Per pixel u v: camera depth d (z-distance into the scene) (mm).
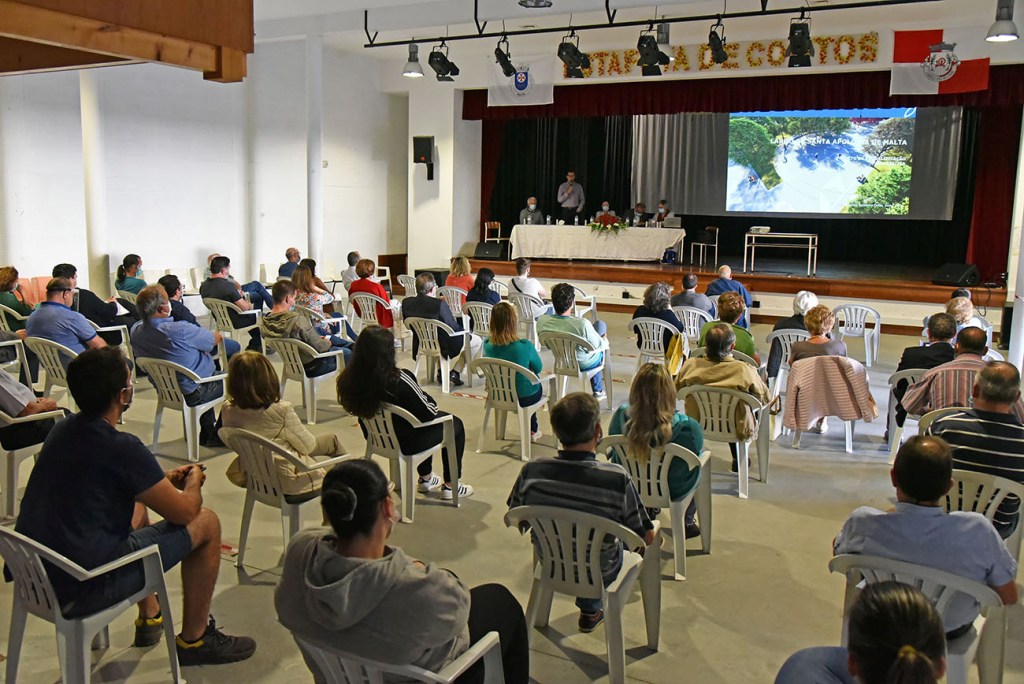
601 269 11625
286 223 11602
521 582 3330
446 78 9531
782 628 3018
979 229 11375
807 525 3977
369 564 1768
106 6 2520
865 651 1317
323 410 5871
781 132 12648
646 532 2541
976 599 2168
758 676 2711
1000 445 2807
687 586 3326
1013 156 11078
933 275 11023
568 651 2822
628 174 13938
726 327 4238
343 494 1763
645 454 3145
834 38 10047
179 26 2770
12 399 3664
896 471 2223
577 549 2537
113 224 9289
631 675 2697
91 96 8875
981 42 9367
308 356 5418
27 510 2322
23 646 2807
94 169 8977
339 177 12516
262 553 3537
